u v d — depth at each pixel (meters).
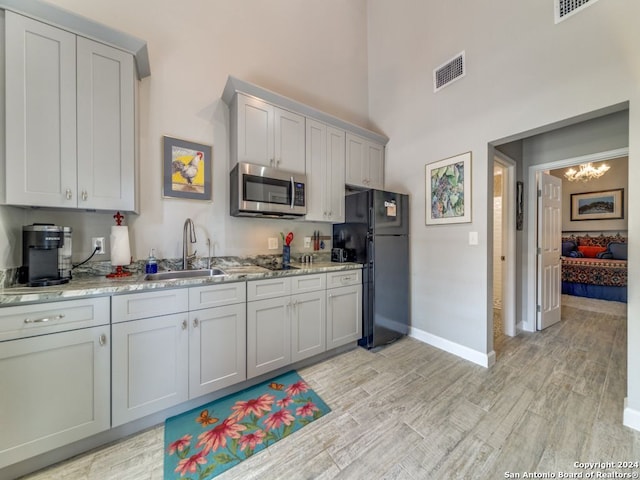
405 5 3.03
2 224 1.33
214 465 1.29
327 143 2.69
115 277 1.75
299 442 1.43
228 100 2.30
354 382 2.02
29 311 1.21
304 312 2.21
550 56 1.87
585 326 3.23
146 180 2.01
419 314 2.87
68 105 1.46
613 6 1.60
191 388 1.65
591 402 1.75
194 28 2.25
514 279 2.99
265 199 2.21
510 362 2.34
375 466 1.28
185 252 2.10
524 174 3.17
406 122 3.01
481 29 2.28
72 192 1.47
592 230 5.70
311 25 3.06
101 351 1.37
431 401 1.78
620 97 1.57
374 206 2.58
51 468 1.27
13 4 1.31
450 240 2.56
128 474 1.24
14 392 1.18
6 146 1.31
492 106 2.21
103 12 1.89
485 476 1.22
